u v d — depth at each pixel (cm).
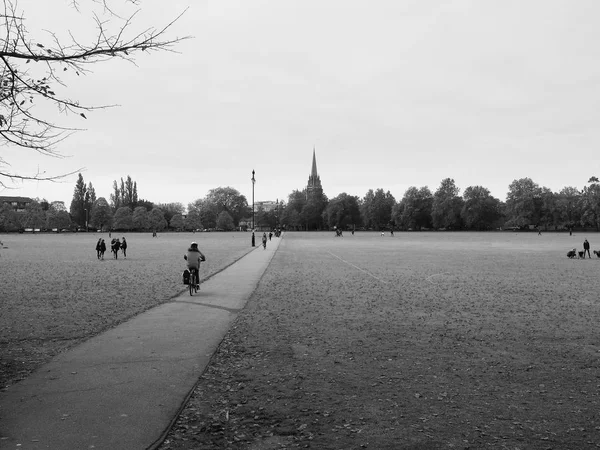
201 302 1675
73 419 621
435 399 717
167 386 757
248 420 633
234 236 11662
